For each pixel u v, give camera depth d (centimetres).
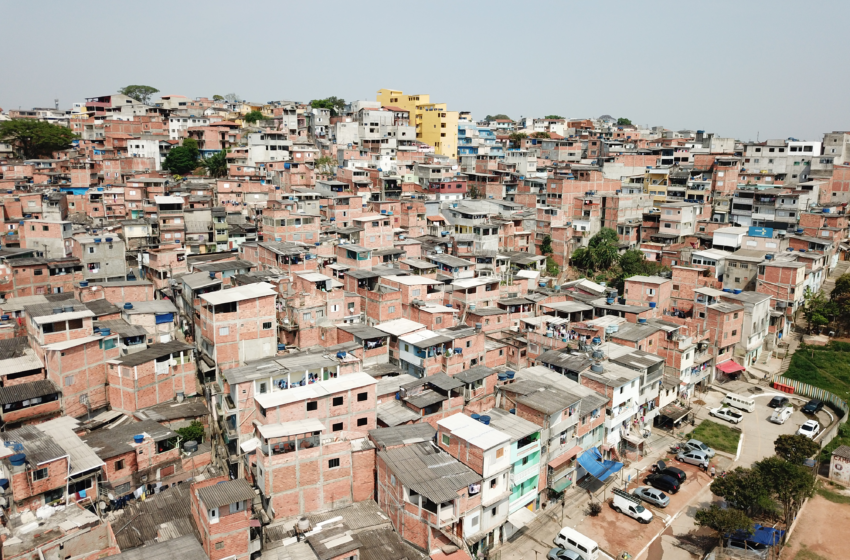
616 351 7356
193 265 9131
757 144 17225
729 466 6862
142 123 19562
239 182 13950
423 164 16500
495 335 8325
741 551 5438
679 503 6222
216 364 6888
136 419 6269
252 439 5634
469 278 9694
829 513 6216
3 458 4862
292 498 5191
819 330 10306
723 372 8994
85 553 4431
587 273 12762
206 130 18088
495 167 17825
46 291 8869
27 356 6550
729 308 8881
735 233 12044
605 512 6038
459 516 4944
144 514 5003
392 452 5366
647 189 15900
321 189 14362
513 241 12975
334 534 4859
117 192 13112
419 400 6334
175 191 13638
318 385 5756
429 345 6869
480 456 5138
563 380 6694
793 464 5844
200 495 4497
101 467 5259
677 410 7669
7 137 17200
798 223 12544
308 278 7975
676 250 12356
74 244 9825
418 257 10831
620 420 6694
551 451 5866
